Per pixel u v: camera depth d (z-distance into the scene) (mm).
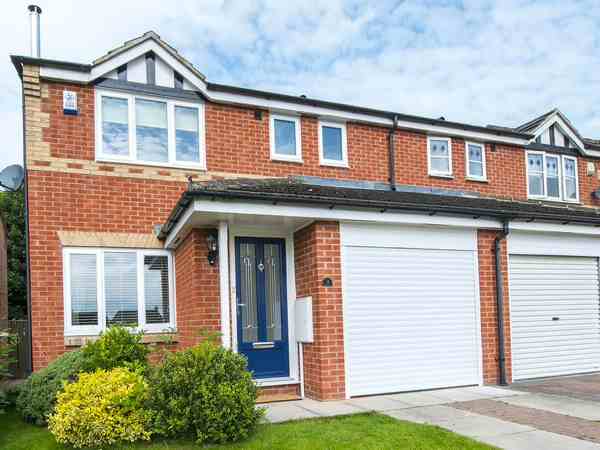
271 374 9586
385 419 7379
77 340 9969
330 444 6148
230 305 9164
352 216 9180
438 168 14555
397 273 9820
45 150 10336
